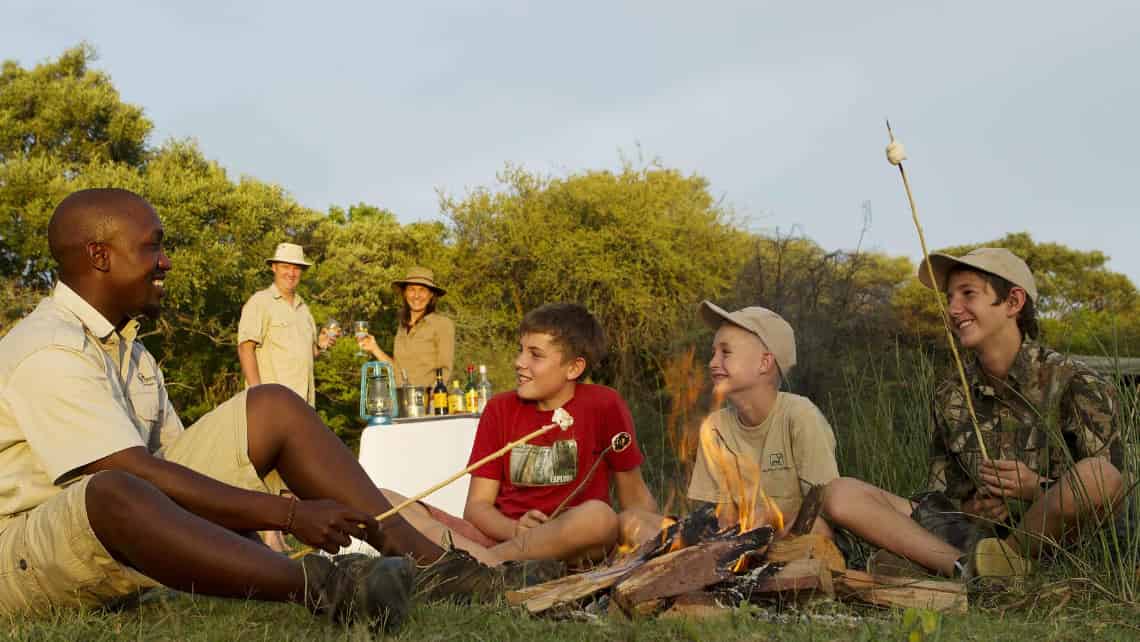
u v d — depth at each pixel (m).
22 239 19.25
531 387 3.51
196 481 2.13
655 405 9.94
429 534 3.06
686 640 2.00
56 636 1.91
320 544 2.14
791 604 2.33
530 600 2.28
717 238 18.20
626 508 3.64
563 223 19.52
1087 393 2.99
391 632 1.95
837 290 8.85
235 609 2.17
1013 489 2.85
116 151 21.48
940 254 3.20
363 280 22.14
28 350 2.19
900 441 4.09
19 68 21.48
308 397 6.54
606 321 17.94
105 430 2.15
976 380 3.21
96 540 1.97
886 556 2.75
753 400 3.36
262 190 21.62
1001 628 2.13
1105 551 2.61
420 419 4.65
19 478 2.18
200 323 20.23
